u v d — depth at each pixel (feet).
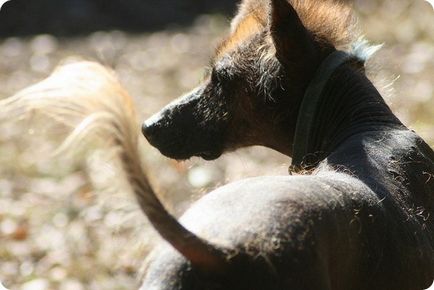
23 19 101.45
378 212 24.85
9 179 58.18
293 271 21.54
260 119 30.63
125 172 21.54
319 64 29.66
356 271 23.86
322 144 29.43
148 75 81.71
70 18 102.32
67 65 21.90
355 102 29.45
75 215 51.39
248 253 21.49
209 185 52.03
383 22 85.97
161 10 104.53
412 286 25.29
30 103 21.80
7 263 46.29
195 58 86.17
